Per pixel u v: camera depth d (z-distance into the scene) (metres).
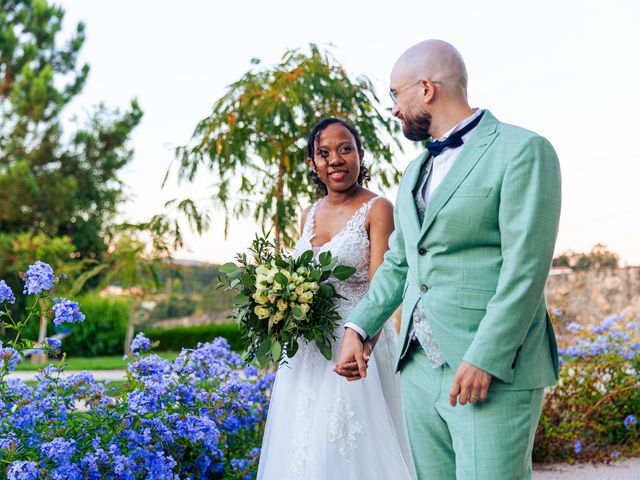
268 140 5.79
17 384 2.76
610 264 15.48
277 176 5.92
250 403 3.96
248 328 2.85
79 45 22.59
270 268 2.80
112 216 23.28
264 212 5.82
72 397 2.82
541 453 4.61
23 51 21.83
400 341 2.11
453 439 1.95
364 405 2.84
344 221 3.03
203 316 22.12
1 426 2.57
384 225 2.99
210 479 3.46
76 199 21.89
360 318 2.28
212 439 2.95
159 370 3.11
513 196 1.85
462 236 1.94
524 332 1.82
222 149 5.72
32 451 2.50
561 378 5.12
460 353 1.93
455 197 1.94
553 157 1.89
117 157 23.17
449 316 1.95
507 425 1.85
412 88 2.07
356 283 2.97
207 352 3.68
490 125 1.99
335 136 3.05
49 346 2.76
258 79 5.81
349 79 5.83
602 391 5.07
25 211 20.84
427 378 2.05
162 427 2.81
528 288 1.80
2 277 17.69
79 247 22.22
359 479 2.77
